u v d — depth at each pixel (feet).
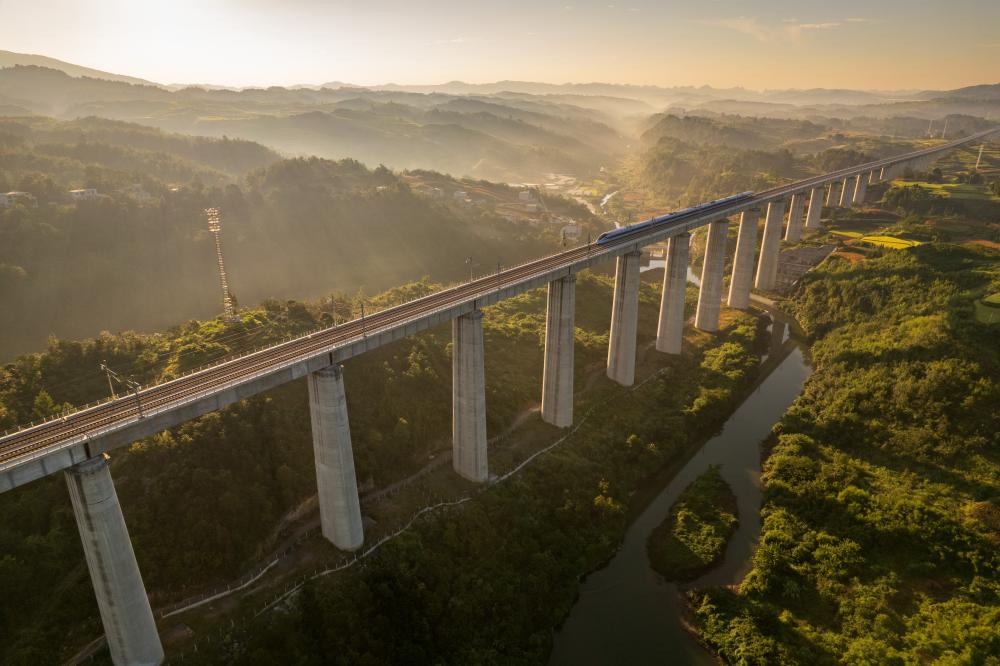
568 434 283.38
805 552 214.90
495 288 237.66
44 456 127.75
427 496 224.74
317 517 206.90
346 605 172.76
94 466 137.08
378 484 226.38
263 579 178.81
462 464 239.30
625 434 290.97
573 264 271.28
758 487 264.52
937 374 284.00
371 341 193.57
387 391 255.50
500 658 180.14
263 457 207.41
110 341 253.24
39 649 149.18
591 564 221.87
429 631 179.42
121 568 142.82
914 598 191.11
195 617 163.53
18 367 227.40
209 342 261.85
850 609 190.19
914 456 256.11
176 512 182.29
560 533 223.71
